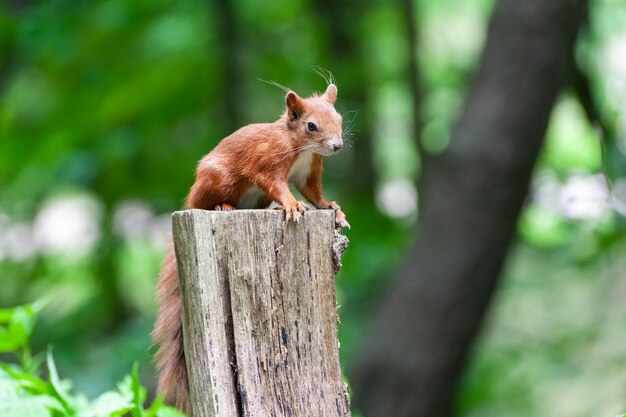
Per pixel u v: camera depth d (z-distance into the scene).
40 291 19.19
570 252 13.03
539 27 10.59
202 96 16.81
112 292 17.59
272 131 5.24
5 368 5.33
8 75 17.20
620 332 14.13
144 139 16.80
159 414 4.90
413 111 16.41
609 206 10.70
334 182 17.48
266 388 4.48
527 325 15.56
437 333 11.23
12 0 17.16
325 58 17.45
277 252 4.53
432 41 21.23
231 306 4.43
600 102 14.10
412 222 16.62
